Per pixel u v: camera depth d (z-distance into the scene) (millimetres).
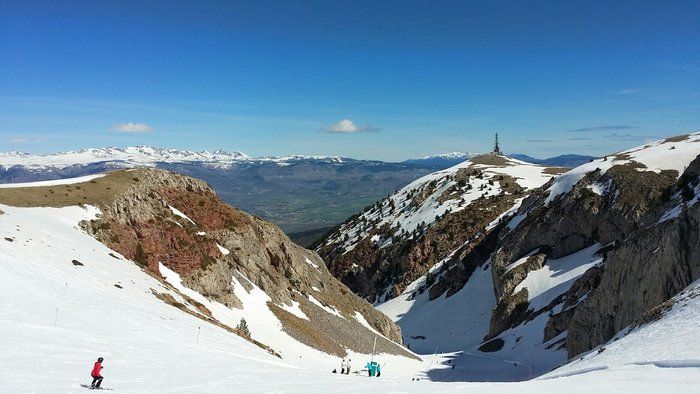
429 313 160125
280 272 95875
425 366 92188
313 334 76688
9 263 37781
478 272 165875
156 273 64688
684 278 53094
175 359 31172
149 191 78688
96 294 41438
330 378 31562
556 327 97312
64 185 70875
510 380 78250
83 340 30172
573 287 106938
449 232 198750
